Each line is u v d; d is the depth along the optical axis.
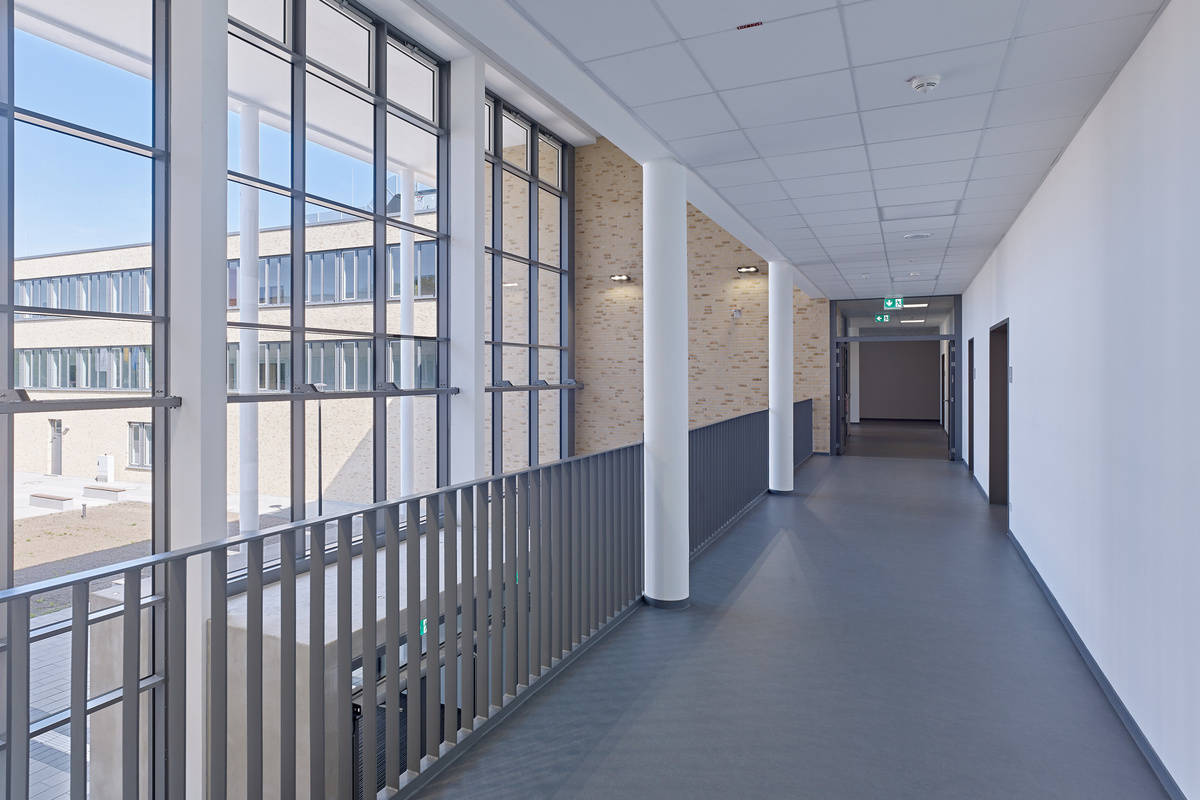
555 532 3.98
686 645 4.34
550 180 16.12
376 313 10.06
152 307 6.59
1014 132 4.54
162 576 6.40
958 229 7.58
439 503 3.15
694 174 5.50
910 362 27.27
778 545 6.95
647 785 2.83
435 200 11.33
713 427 7.29
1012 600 5.24
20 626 1.61
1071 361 4.69
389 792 2.72
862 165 5.24
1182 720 2.73
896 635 4.52
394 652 2.79
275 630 6.75
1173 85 2.91
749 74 3.68
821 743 3.16
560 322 16.47
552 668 3.85
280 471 8.93
